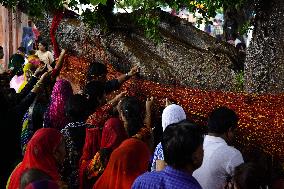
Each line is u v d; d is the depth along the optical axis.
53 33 8.11
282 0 7.23
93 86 5.12
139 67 8.06
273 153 5.87
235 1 7.61
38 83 5.31
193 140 3.10
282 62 7.23
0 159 4.95
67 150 4.64
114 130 4.65
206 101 6.68
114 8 8.91
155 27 8.09
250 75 7.66
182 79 8.14
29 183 3.09
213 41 8.76
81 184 4.59
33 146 3.75
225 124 3.99
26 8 8.44
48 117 5.35
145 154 4.25
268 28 7.38
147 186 3.14
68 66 7.84
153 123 5.46
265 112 6.28
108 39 8.33
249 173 3.51
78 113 4.77
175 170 3.12
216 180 3.84
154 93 7.03
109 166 4.23
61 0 7.88
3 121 4.96
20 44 12.94
